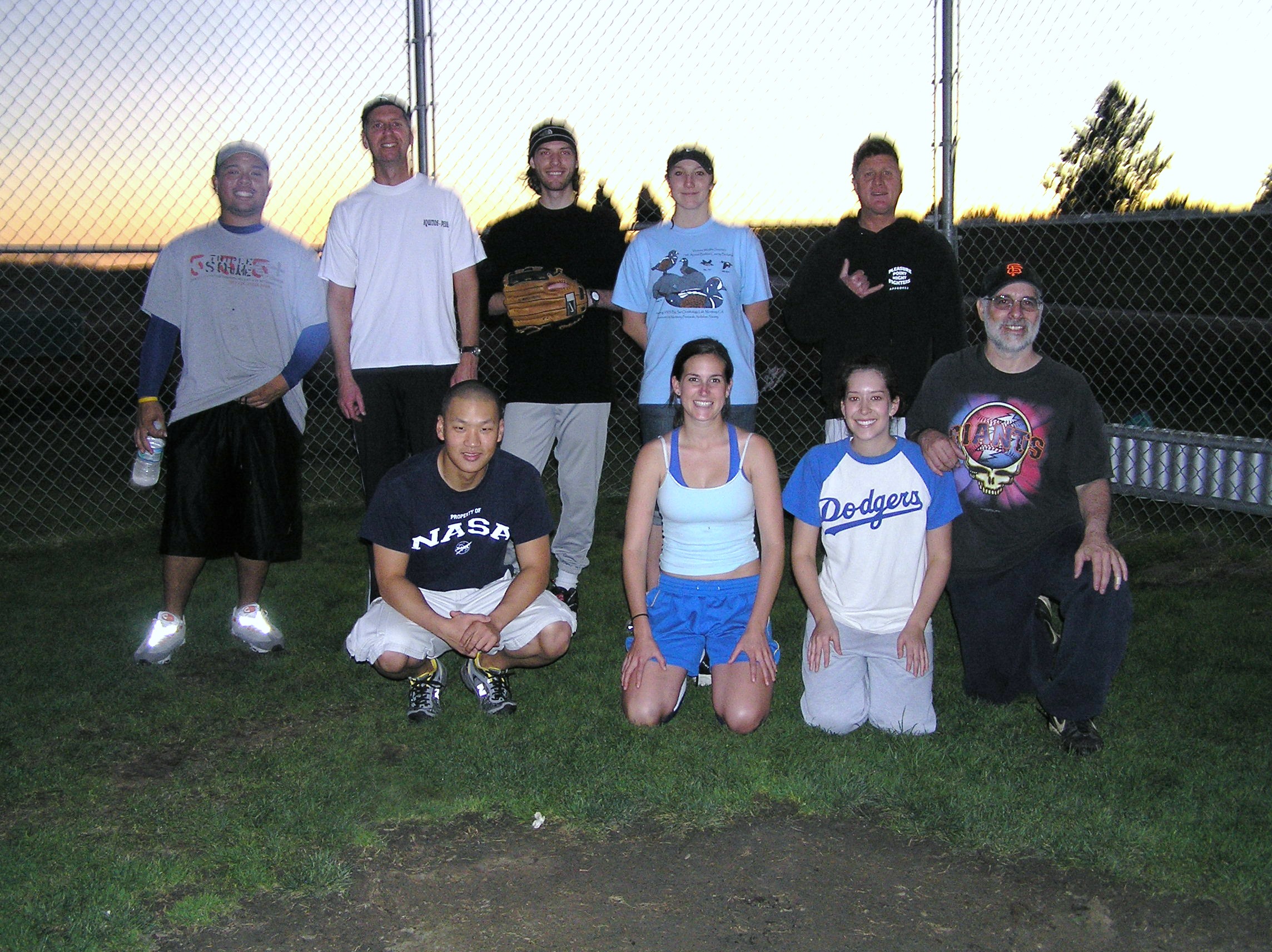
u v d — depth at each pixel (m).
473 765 3.25
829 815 2.98
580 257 4.52
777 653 3.61
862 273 4.31
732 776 3.17
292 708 3.73
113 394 9.90
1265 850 2.74
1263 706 3.65
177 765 3.31
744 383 4.39
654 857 2.79
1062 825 2.87
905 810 2.99
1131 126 7.18
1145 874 2.68
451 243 4.17
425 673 3.69
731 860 2.78
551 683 3.94
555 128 4.42
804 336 4.53
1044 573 3.50
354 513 6.52
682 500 3.58
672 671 3.54
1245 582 5.05
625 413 8.39
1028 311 3.42
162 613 4.13
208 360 3.98
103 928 2.48
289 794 3.08
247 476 4.06
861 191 4.32
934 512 3.46
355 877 2.71
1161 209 7.16
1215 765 3.21
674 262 4.33
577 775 3.18
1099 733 3.44
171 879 2.68
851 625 3.55
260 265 4.00
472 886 2.67
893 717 3.46
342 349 4.16
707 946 2.44
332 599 4.95
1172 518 6.14
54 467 7.93
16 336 9.70
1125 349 9.99
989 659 3.65
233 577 5.29
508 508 3.57
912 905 2.59
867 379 3.40
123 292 9.91
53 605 4.86
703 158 4.27
